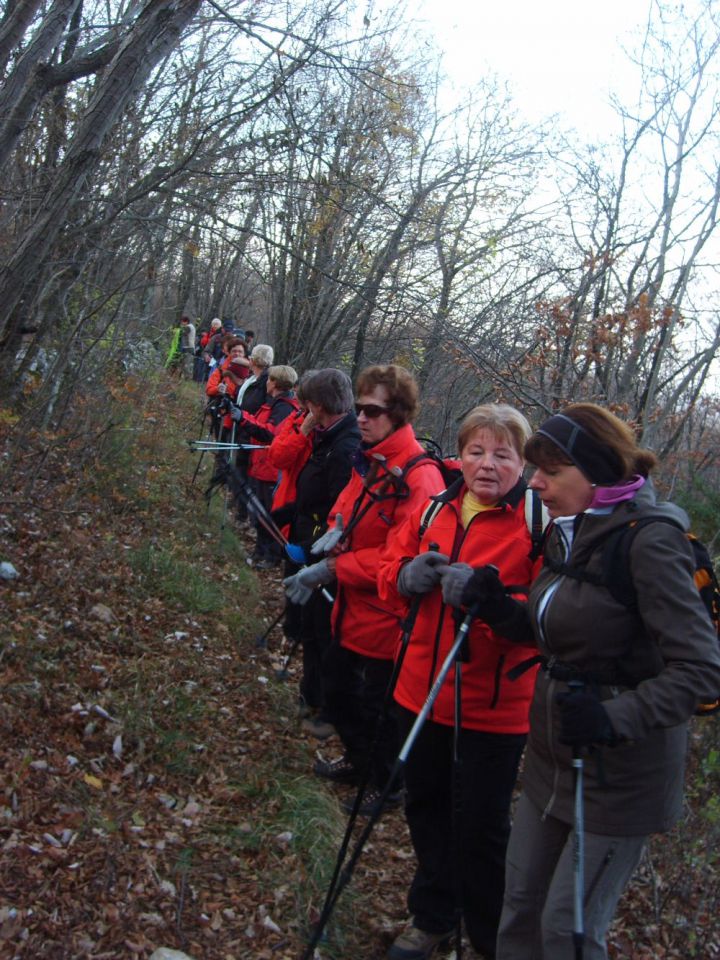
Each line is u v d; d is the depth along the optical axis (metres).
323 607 4.78
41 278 7.36
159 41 6.12
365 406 4.12
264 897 3.58
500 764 3.18
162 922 3.30
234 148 7.59
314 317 13.21
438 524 3.37
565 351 8.93
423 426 11.82
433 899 3.33
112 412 8.80
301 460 5.86
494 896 3.21
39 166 7.92
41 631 5.14
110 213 7.91
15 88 6.25
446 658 3.07
